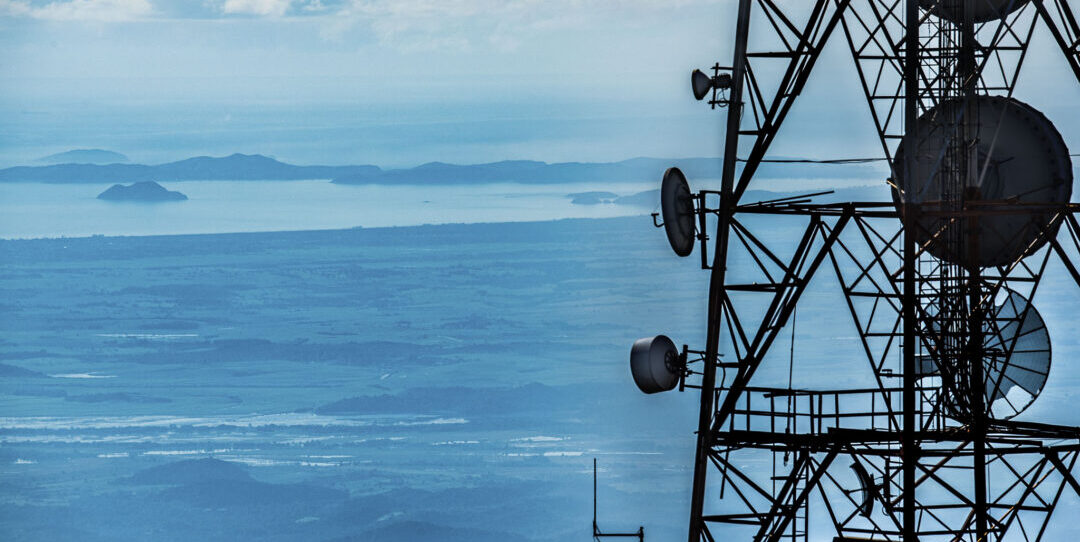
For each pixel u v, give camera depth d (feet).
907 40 58.90
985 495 60.80
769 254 63.00
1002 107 62.18
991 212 58.44
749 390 63.21
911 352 58.49
